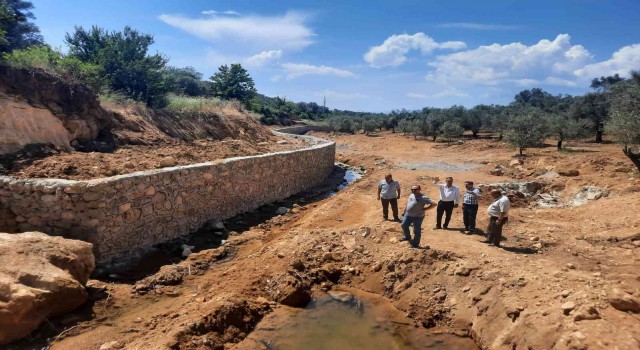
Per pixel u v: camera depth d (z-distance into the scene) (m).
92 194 8.36
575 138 26.17
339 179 22.52
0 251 6.22
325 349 6.00
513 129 25.67
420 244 8.70
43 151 10.62
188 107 19.55
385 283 7.88
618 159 18.03
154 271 8.53
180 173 10.65
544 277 6.68
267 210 14.42
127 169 10.55
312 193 18.34
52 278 6.18
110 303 6.88
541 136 24.77
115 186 8.80
